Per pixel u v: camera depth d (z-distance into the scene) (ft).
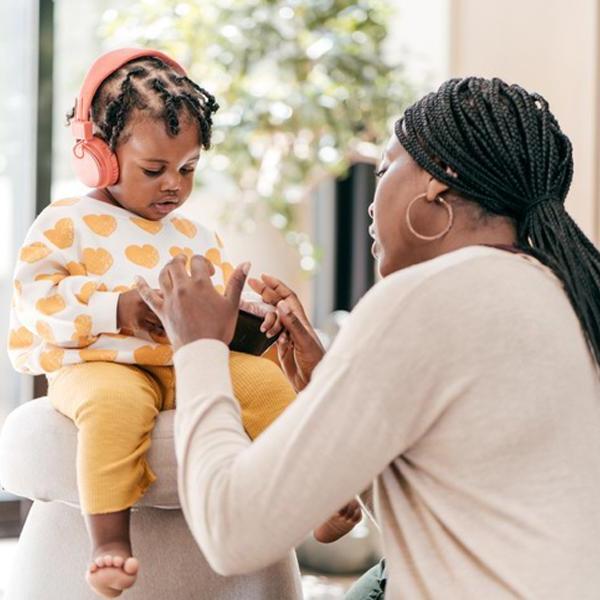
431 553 4.04
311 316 16.39
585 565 3.89
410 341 3.84
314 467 3.79
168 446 5.08
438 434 3.94
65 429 5.18
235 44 12.78
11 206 12.09
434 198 4.39
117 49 5.36
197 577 5.32
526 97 4.49
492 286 3.98
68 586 5.29
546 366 3.96
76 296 5.06
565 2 9.78
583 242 4.50
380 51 13.87
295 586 5.71
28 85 12.01
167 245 5.55
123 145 5.19
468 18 10.85
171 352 5.25
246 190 14.07
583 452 4.01
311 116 12.94
